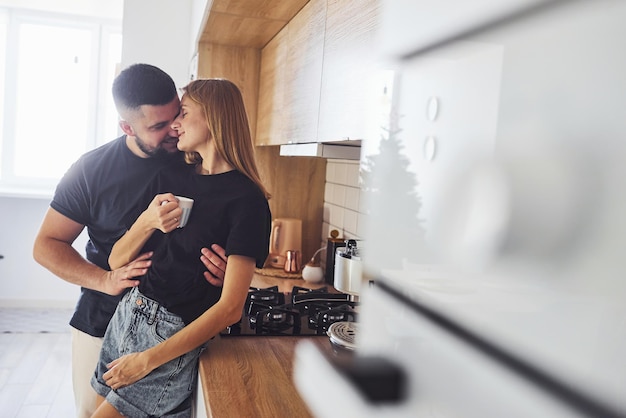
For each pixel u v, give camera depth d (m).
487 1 0.17
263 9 2.00
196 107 1.60
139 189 1.69
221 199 1.57
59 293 4.67
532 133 0.15
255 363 1.47
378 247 0.22
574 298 0.13
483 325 0.16
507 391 0.15
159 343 1.53
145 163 1.68
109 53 4.76
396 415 0.19
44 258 1.78
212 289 1.58
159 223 1.57
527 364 0.14
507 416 0.15
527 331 0.14
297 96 1.89
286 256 2.72
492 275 0.15
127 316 1.58
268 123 2.52
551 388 0.14
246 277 1.53
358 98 1.20
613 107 0.13
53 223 1.79
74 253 1.81
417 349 0.19
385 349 0.20
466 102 0.17
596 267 0.13
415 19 0.21
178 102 1.66
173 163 1.64
